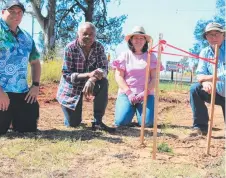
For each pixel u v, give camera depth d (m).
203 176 3.54
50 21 25.66
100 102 5.21
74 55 5.31
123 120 5.77
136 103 5.76
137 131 5.37
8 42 4.61
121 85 5.82
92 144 4.46
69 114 5.42
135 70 5.75
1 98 4.56
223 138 5.07
